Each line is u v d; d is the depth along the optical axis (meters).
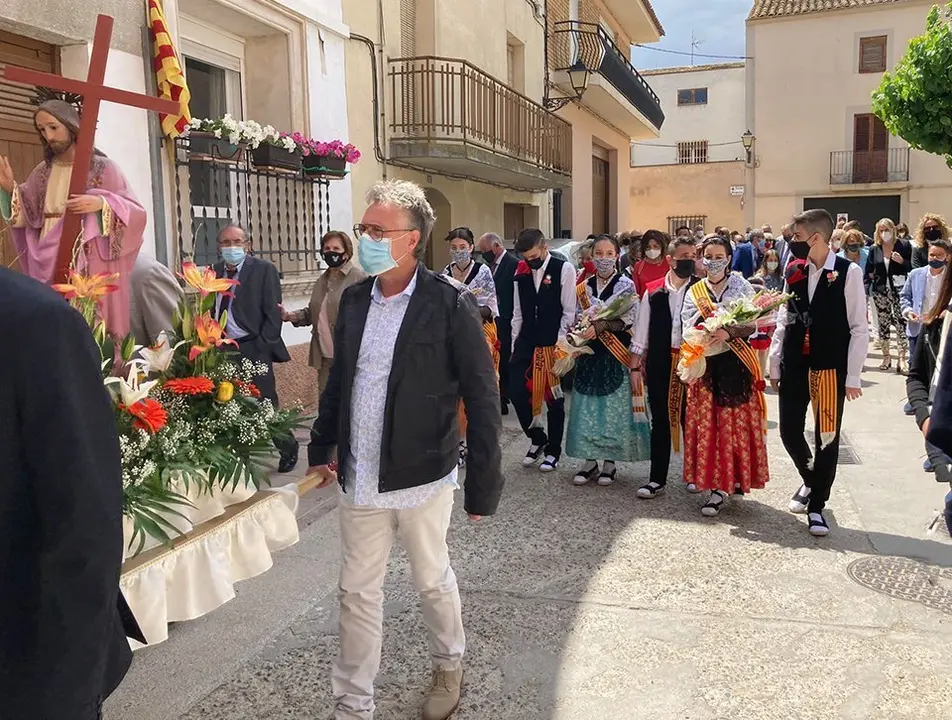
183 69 6.30
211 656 3.32
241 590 3.93
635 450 5.48
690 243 5.09
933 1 26.44
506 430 7.36
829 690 3.03
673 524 4.85
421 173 9.99
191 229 6.33
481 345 2.69
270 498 3.33
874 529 4.71
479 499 2.73
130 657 1.58
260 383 5.57
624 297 5.40
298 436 6.79
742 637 3.44
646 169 32.94
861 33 27.52
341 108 8.09
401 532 2.73
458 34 10.58
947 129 11.25
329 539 4.59
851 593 3.85
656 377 5.22
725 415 4.84
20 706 1.27
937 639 3.39
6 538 1.24
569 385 8.79
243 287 5.50
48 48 5.16
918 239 8.51
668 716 2.90
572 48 15.94
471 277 6.10
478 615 3.67
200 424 3.17
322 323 5.96
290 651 3.36
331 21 7.79
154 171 5.73
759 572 4.11
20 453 1.24
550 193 15.26
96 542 1.27
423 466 2.63
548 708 2.95
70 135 3.42
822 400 4.54
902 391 8.76
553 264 5.80
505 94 11.22
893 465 6.02
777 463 6.12
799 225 4.55
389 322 2.65
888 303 9.83
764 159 29.02
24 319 1.23
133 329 3.87
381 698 3.03
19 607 1.26
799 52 28.23
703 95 35.62
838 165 28.25
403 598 3.84
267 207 7.09
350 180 8.34
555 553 4.40
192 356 3.20
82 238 3.29
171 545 2.76
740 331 4.62
